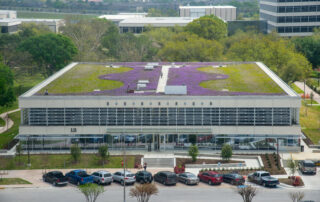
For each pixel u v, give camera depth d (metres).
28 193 100.44
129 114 129.25
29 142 128.88
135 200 95.94
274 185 104.00
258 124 128.62
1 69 179.38
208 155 125.69
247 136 128.50
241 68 176.50
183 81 151.38
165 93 132.50
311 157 123.50
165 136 129.50
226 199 96.12
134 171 114.12
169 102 128.25
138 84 142.00
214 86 143.50
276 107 127.62
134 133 127.75
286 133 127.88
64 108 128.62
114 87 142.62
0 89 163.12
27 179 109.38
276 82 148.50
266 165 118.44
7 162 120.25
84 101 128.25
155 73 166.38
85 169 115.88
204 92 134.62
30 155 125.25
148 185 93.38
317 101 186.00
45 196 98.56
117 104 128.38
